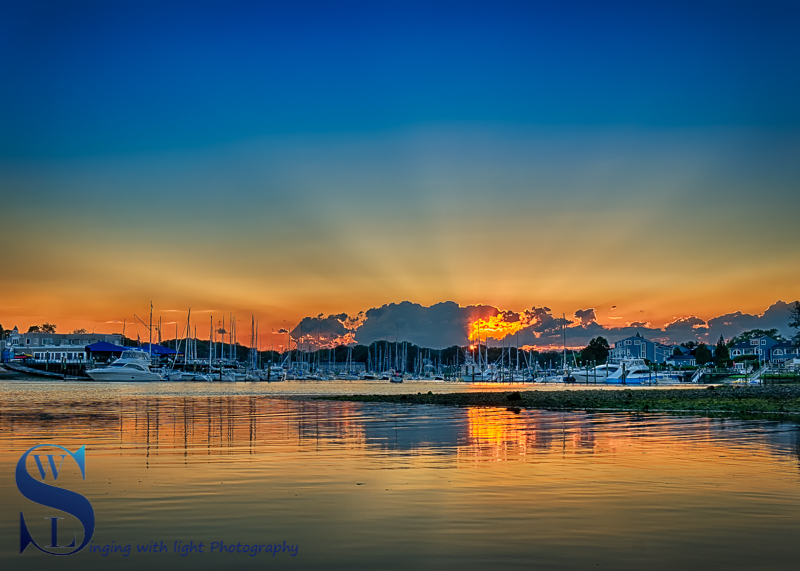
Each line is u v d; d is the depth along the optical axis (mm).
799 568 13852
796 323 194375
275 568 13820
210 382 196625
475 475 23734
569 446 32406
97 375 170625
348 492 20719
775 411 57406
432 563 14094
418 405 71812
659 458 28016
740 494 20469
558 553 14727
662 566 13945
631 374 196875
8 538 15922
